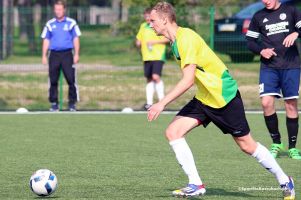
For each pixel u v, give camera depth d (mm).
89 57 57656
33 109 39188
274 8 22562
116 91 41375
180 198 16172
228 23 45938
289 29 22344
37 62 54438
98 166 21188
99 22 58750
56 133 29047
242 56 42812
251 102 39906
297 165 21500
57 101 37188
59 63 36312
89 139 27328
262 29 22641
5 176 19516
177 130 15672
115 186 18000
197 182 15719
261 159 15828
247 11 51062
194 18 46281
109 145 25734
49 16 58562
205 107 15562
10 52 54812
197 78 15414
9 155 23406
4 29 51750
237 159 22672
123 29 58094
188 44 15109
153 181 18781
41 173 16422
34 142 26500
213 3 62750
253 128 30750
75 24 36031
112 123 32500
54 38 36000
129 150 24531
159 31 15414
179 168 20875
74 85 36719
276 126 23203
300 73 23078
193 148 25109
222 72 15453
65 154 23625
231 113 15461
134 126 31453
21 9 53156
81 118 34344
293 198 15969
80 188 17703
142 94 41312
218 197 16500
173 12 15359
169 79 43000
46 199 16234
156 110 14836
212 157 23078
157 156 23219
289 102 22891
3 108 39844
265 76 22750
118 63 50000
